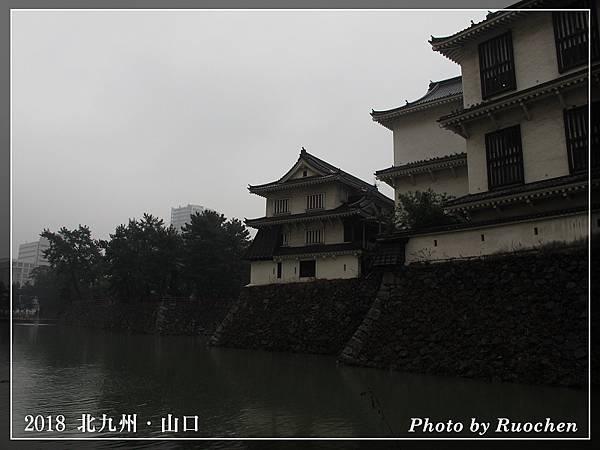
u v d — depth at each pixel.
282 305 32.75
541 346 15.95
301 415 12.91
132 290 56.25
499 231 19.03
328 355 27.84
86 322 64.00
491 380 16.48
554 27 19.97
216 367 22.84
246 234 57.53
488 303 18.17
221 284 49.03
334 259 32.44
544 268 17.14
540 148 19.53
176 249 53.44
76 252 72.31
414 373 18.78
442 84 33.41
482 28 21.81
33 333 51.66
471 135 22.17
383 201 37.84
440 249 20.94
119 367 23.27
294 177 37.41
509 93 21.08
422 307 20.31
